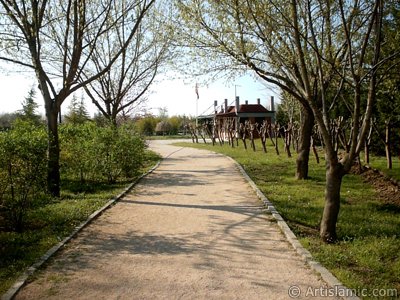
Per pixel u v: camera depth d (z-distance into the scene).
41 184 7.21
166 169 15.27
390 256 5.34
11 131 7.60
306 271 4.69
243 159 17.39
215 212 7.79
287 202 8.44
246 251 5.44
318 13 7.86
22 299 4.02
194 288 4.21
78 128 14.74
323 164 14.92
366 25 7.14
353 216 7.50
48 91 9.41
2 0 8.53
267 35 7.09
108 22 12.52
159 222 7.09
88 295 4.08
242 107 39.34
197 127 39.09
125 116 23.70
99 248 5.63
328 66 8.02
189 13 8.31
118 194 9.62
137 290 4.18
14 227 6.62
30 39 9.12
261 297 3.99
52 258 5.21
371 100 5.89
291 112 23.03
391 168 12.20
